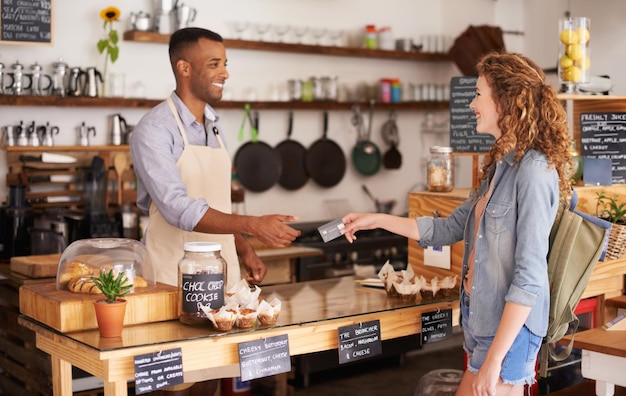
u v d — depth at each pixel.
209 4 5.95
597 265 3.42
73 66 5.41
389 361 5.73
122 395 2.34
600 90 3.92
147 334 2.46
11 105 5.05
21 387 4.44
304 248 5.61
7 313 4.54
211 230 2.91
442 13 7.15
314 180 6.51
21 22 5.00
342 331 2.76
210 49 3.13
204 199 3.05
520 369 2.50
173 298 2.65
